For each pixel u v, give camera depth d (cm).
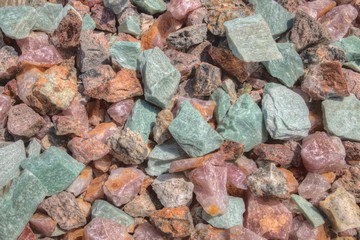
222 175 40
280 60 44
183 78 45
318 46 46
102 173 41
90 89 42
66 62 45
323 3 50
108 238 37
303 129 42
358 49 47
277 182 39
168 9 46
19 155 40
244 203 41
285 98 43
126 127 42
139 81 43
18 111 41
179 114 40
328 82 43
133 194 40
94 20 48
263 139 43
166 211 38
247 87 45
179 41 45
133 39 47
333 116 43
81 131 41
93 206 40
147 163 41
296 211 41
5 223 37
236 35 43
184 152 41
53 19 46
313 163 41
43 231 39
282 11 47
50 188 39
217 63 45
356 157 43
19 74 43
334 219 40
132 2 48
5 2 47
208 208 39
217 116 43
